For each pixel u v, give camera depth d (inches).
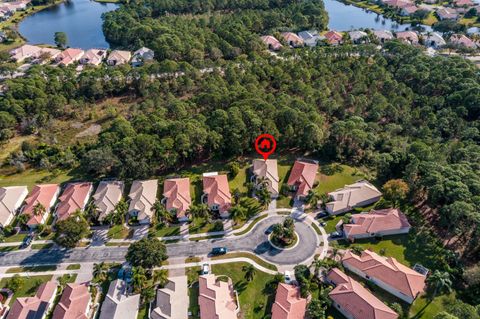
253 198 4456.2
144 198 4296.3
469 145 4904.0
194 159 5088.6
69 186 4579.2
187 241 3912.4
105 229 4062.5
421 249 3762.3
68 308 3127.5
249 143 5098.4
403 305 3240.7
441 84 6363.2
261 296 3361.2
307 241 3895.2
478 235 3506.4
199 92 6761.8
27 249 3875.5
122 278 3501.5
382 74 6722.4
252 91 5994.1
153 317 3122.5
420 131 5383.9
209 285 3341.5
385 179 4729.3
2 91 6727.4
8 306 3321.9
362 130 5132.9
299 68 6761.8
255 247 3838.6
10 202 4340.6
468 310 2918.3
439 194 3971.5
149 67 6968.5
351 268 3555.6
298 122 5162.4
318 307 3061.0
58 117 6304.1
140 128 5285.4
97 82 6712.6
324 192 4534.9
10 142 5644.7
